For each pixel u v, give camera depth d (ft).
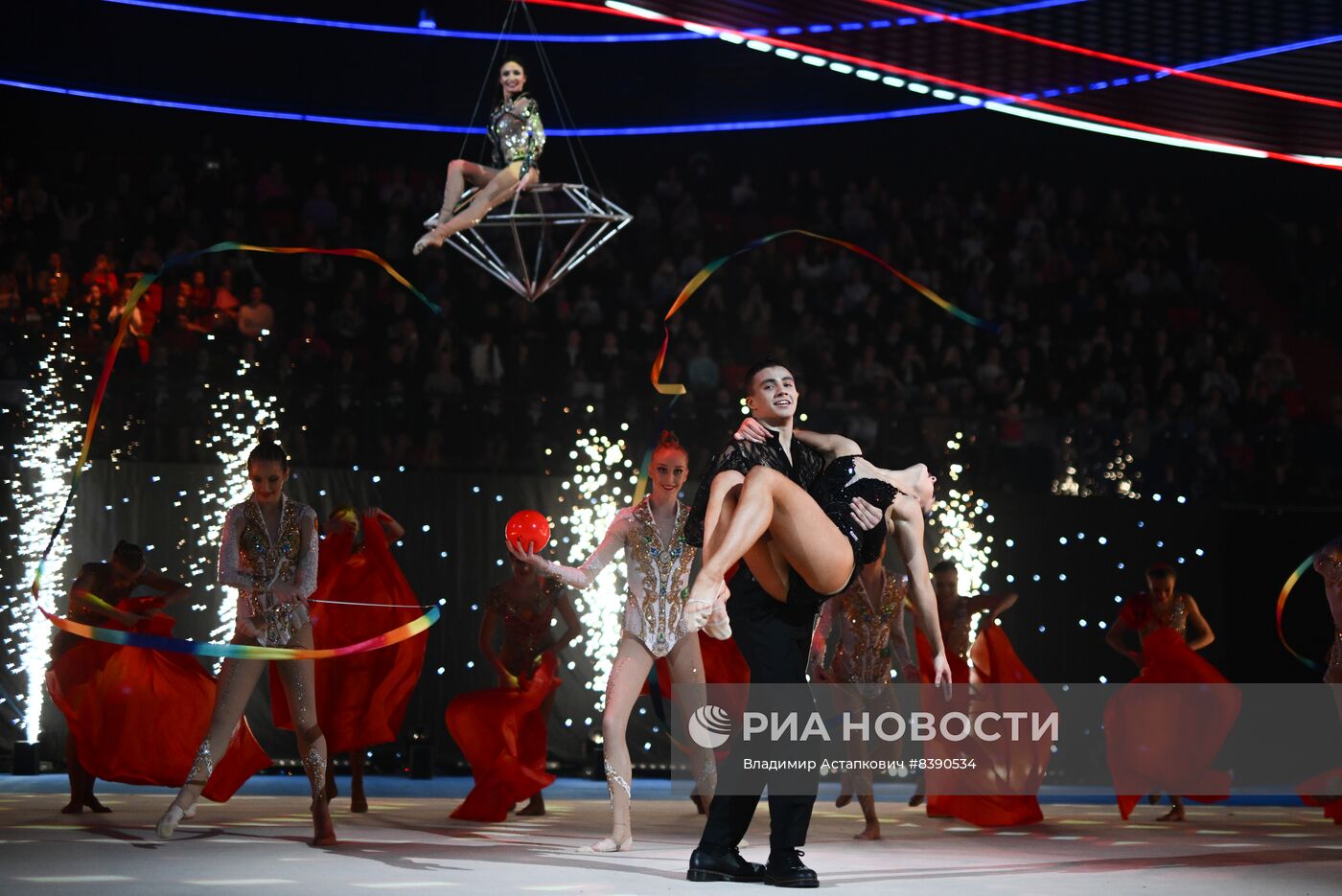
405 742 50.16
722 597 18.10
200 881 19.84
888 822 32.89
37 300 52.31
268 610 24.97
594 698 51.19
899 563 53.21
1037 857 25.05
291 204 68.33
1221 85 54.54
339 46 73.46
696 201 76.18
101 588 32.68
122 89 70.33
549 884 19.94
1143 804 42.06
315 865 21.83
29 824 27.96
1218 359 69.67
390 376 58.85
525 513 25.25
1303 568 34.81
